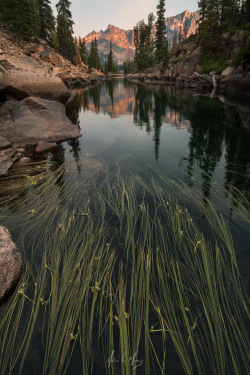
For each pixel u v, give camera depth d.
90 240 3.59
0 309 2.57
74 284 2.77
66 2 59.31
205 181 5.67
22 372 1.98
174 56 63.44
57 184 5.56
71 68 56.56
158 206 4.57
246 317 2.41
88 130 11.62
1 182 5.66
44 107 10.54
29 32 42.81
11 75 12.12
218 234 3.70
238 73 28.17
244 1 45.59
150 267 3.07
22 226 3.97
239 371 1.97
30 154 7.86
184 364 2.02
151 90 35.62
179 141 9.48
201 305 2.55
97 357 2.08
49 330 2.30
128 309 2.49
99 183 5.63
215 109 16.72
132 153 8.00
